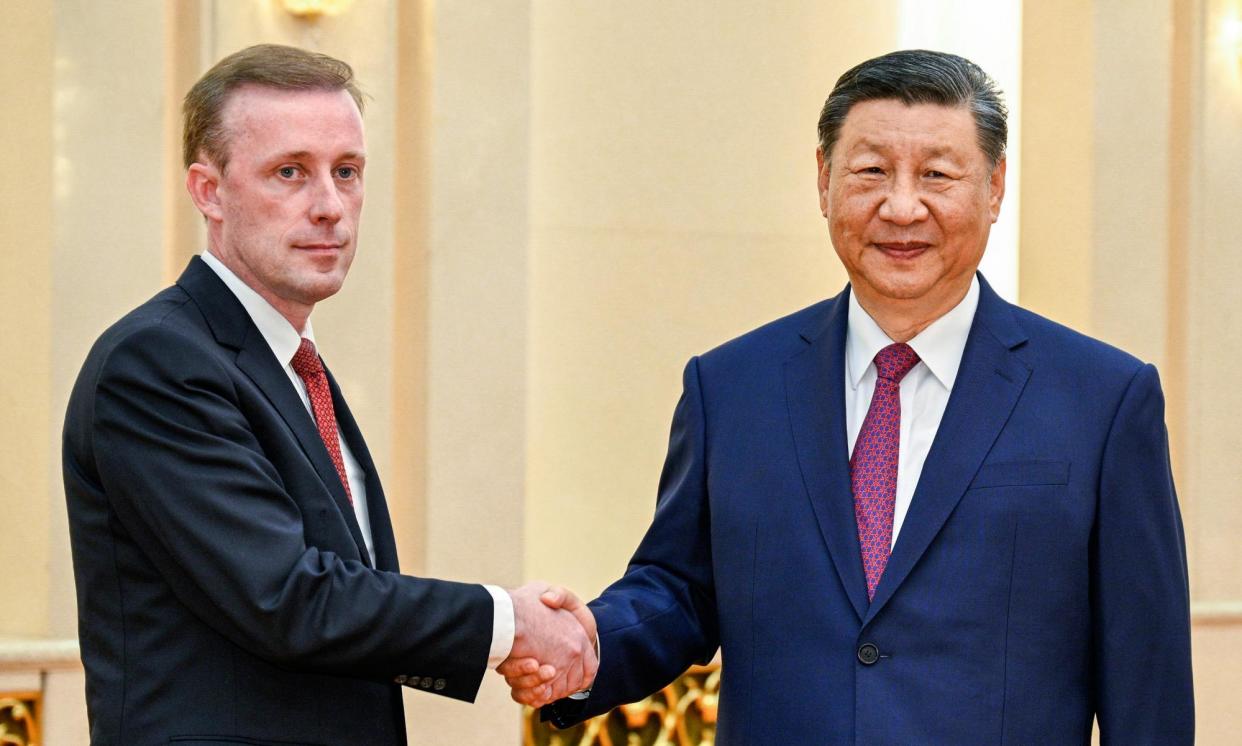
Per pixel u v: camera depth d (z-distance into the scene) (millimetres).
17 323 4484
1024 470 2609
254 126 2549
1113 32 5371
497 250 4824
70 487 2512
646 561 3059
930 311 2715
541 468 5410
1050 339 2742
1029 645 2572
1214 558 5477
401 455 4797
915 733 2537
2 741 4297
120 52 4453
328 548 2504
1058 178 5496
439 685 2551
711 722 5266
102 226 4445
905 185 2600
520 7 4852
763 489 2748
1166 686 2617
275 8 4637
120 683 2430
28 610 4473
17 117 4480
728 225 5621
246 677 2430
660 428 5543
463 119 4789
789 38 5703
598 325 5473
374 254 4691
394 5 4727
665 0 5555
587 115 5461
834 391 2752
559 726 2969
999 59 5875
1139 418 2641
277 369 2570
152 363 2426
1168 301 5473
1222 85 5453
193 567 2371
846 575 2631
